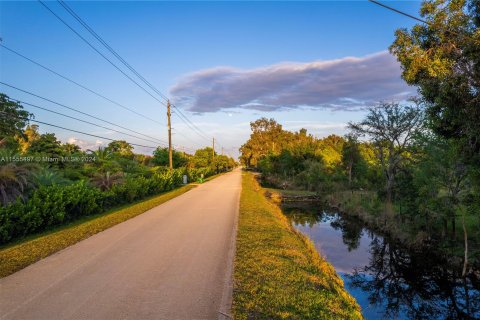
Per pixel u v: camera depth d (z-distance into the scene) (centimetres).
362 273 1206
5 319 477
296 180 4656
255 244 951
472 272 1179
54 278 652
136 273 684
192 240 994
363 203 2502
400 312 905
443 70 756
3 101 2525
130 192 1983
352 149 3594
